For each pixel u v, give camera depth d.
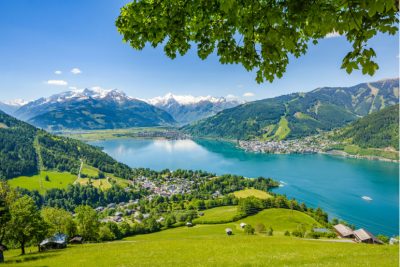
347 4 4.31
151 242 41.91
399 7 4.08
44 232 48.06
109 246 41.06
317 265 19.02
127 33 7.91
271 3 5.20
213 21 7.43
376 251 26.42
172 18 7.37
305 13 4.71
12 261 34.47
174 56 8.18
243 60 6.85
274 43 5.39
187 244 36.56
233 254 26.97
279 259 22.80
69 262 28.64
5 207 40.53
